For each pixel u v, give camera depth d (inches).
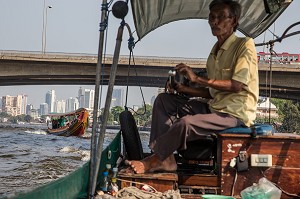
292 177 137.0
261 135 137.6
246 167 136.5
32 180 588.4
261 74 1046.4
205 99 176.1
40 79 1768.0
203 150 161.6
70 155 933.2
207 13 232.7
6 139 1414.9
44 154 943.7
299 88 1355.8
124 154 200.2
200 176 141.3
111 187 135.9
